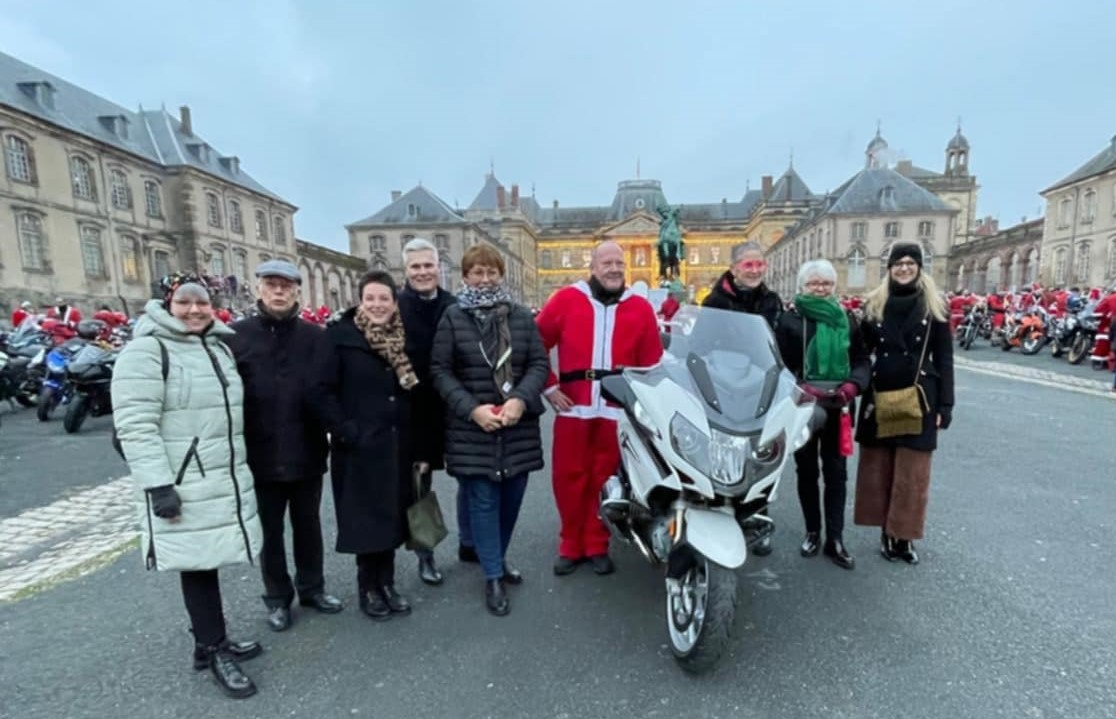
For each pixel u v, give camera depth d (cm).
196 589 264
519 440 334
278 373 299
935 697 251
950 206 5194
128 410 242
